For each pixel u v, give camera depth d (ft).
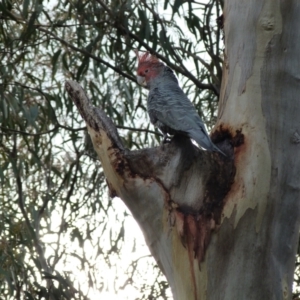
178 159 29.48
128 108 52.65
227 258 28.68
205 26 49.37
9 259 43.65
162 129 33.35
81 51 48.57
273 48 30.99
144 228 30.42
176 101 32.96
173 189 29.53
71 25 48.67
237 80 31.09
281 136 29.91
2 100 47.11
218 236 28.73
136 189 29.73
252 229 28.73
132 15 48.73
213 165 29.25
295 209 29.50
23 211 48.96
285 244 29.27
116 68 49.39
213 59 49.32
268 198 28.91
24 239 45.57
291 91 30.68
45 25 49.57
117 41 49.29
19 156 52.70
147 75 37.65
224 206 28.89
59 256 48.11
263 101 30.35
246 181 28.96
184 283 29.04
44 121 51.57
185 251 29.09
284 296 28.89
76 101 30.73
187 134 29.17
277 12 31.24
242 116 30.25
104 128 30.09
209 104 53.11
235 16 31.96
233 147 29.89
